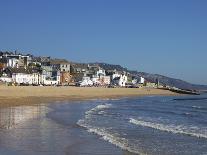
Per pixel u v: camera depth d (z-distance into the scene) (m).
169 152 18.81
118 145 20.48
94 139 22.64
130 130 27.75
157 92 166.00
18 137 22.11
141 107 60.25
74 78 194.75
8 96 69.69
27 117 34.69
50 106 53.34
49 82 166.50
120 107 58.53
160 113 48.00
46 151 18.06
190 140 23.00
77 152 18.22
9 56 185.12
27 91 88.12
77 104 62.38
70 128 28.05
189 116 44.00
